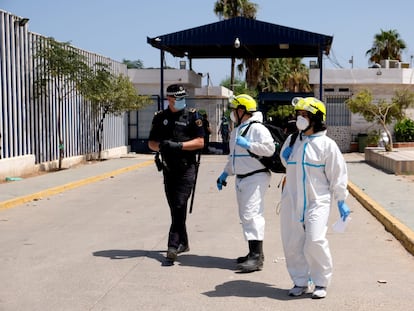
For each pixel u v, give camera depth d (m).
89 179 18.08
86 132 26.19
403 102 24.58
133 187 16.78
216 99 43.56
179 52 35.53
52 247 8.72
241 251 8.41
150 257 8.04
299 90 65.12
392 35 53.62
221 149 33.19
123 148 32.00
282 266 7.49
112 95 26.47
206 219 11.18
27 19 19.31
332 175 5.90
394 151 23.33
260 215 7.21
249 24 29.75
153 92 33.47
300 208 5.98
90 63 26.62
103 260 7.87
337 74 32.78
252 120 7.18
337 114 33.12
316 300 6.07
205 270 7.33
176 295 6.29
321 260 6.00
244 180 7.19
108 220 11.12
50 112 21.98
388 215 10.59
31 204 13.39
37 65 20.69
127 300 6.12
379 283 6.71
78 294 6.34
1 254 8.27
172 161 7.70
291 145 6.17
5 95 18.31
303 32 29.50
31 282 6.81
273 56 36.81
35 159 20.67
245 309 5.80
